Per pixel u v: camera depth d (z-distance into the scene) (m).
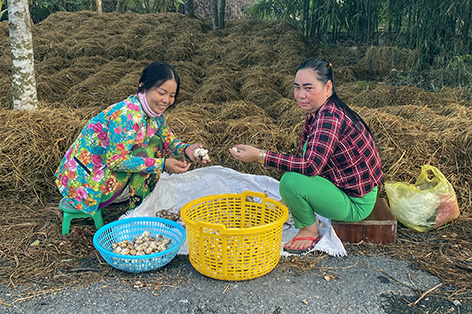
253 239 2.34
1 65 6.48
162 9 11.67
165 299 2.27
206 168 3.45
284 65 6.91
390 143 3.77
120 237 2.82
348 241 2.87
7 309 2.17
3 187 3.49
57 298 2.27
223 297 2.29
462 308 2.20
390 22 7.91
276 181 3.38
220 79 6.05
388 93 5.45
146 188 3.06
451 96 5.53
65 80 6.11
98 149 2.79
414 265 2.61
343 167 2.58
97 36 8.07
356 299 2.28
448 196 3.01
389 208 3.05
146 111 2.72
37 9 13.09
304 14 8.82
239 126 4.16
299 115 4.41
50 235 2.94
